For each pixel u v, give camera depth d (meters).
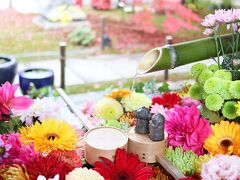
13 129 1.21
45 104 1.32
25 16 5.96
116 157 1.03
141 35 5.51
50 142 1.06
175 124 1.18
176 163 1.10
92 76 4.00
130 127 1.27
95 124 1.37
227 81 1.23
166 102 1.46
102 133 1.14
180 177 1.04
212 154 1.12
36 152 1.01
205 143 1.15
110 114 1.41
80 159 1.06
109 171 1.01
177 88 1.84
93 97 3.26
